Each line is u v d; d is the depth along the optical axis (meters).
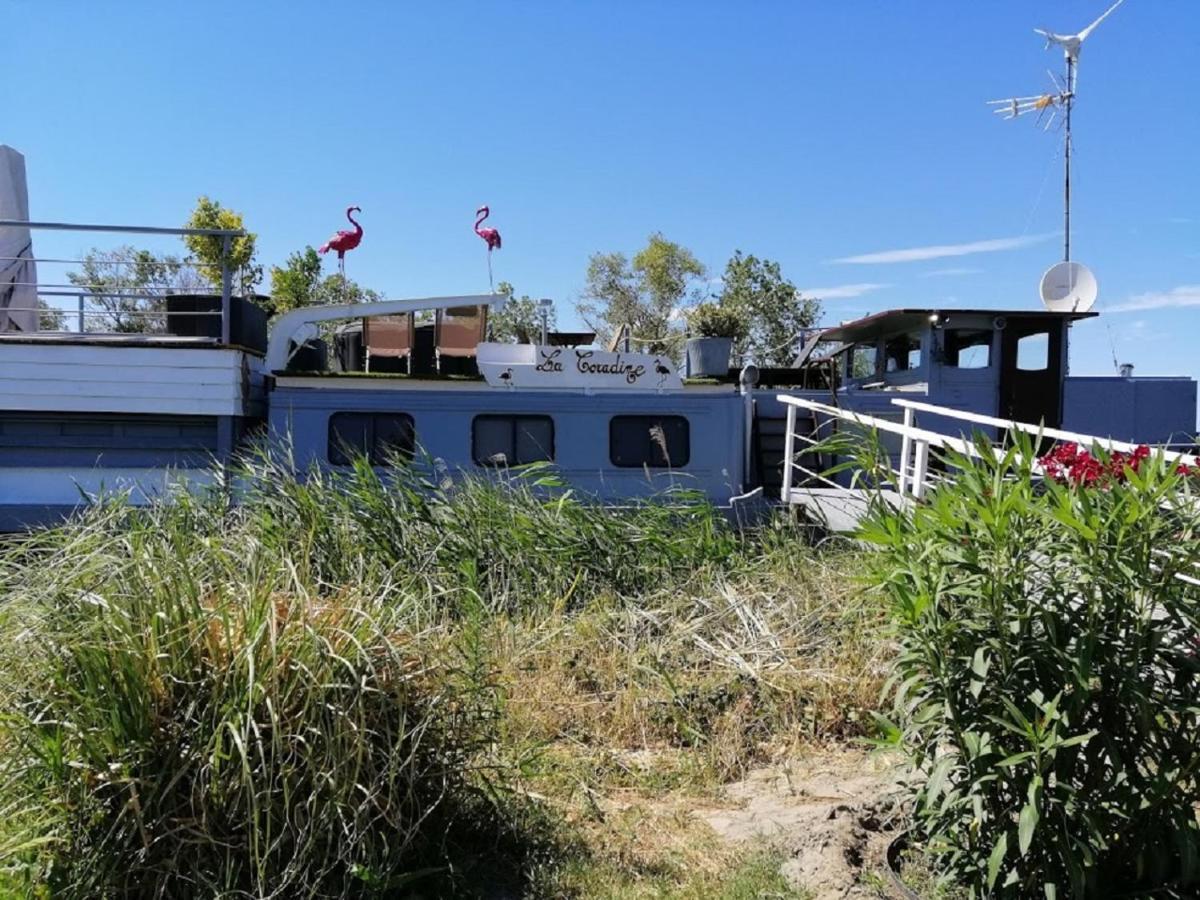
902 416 11.74
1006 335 12.07
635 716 5.75
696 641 6.48
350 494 7.93
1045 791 3.20
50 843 3.41
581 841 4.34
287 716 3.52
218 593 3.86
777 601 6.96
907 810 4.42
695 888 3.91
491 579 7.56
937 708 3.28
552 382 10.88
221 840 3.47
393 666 3.80
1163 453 3.46
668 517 8.41
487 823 4.26
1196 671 3.16
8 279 11.68
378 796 3.64
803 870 4.02
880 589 4.36
